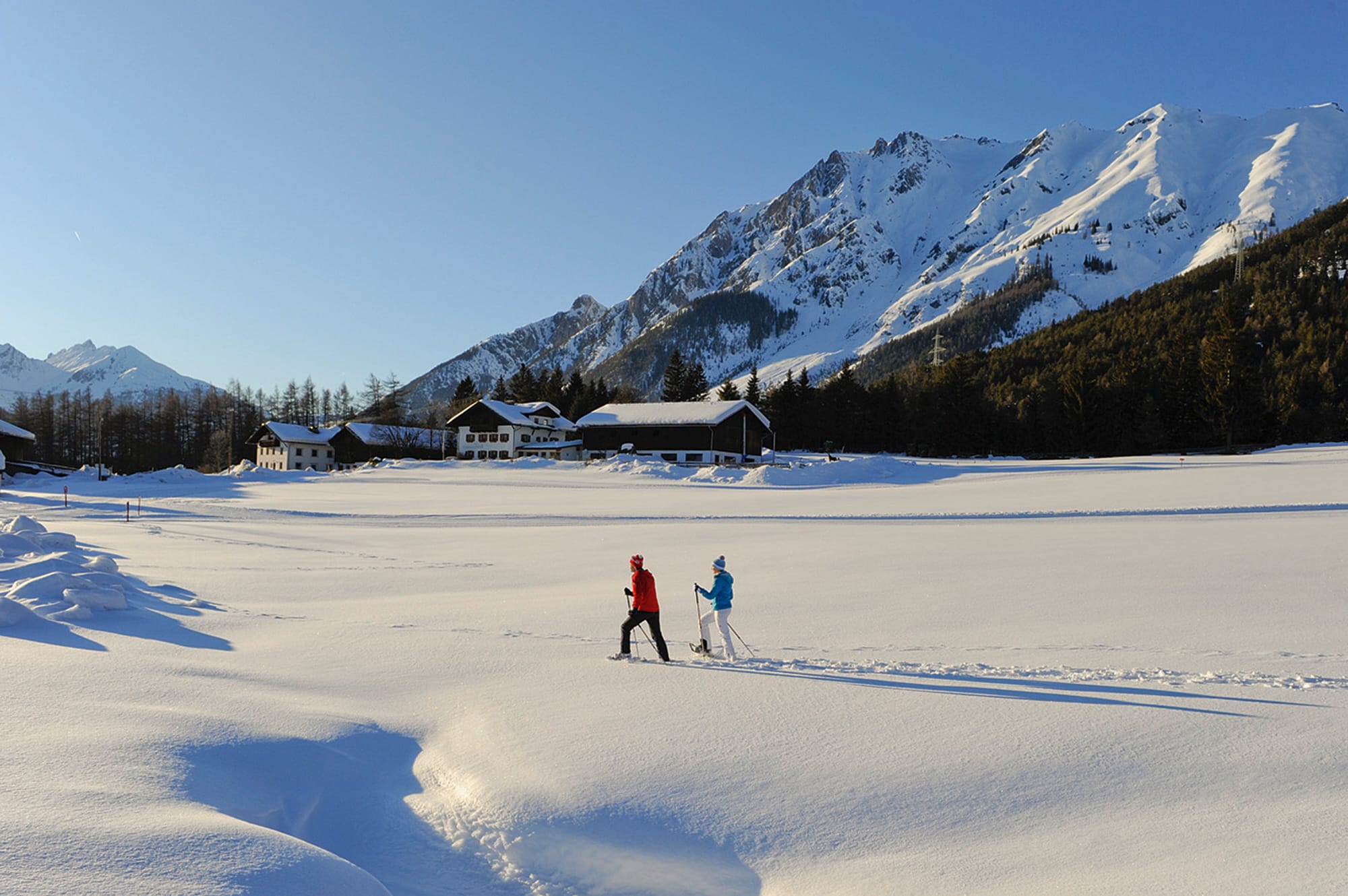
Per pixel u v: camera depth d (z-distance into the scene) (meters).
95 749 5.79
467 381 144.50
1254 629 10.89
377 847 5.39
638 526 29.14
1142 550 18.92
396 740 7.13
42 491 53.78
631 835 5.47
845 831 5.43
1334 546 18.38
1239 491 33.34
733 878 5.07
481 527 30.27
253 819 5.31
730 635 11.27
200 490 53.03
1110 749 6.54
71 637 10.20
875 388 107.38
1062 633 10.91
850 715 7.52
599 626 12.16
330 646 10.67
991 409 97.00
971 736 6.92
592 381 134.62
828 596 14.23
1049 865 4.88
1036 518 28.06
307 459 101.62
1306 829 5.11
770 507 34.97
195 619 12.21
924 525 27.03
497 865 5.20
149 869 3.97
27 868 3.85
